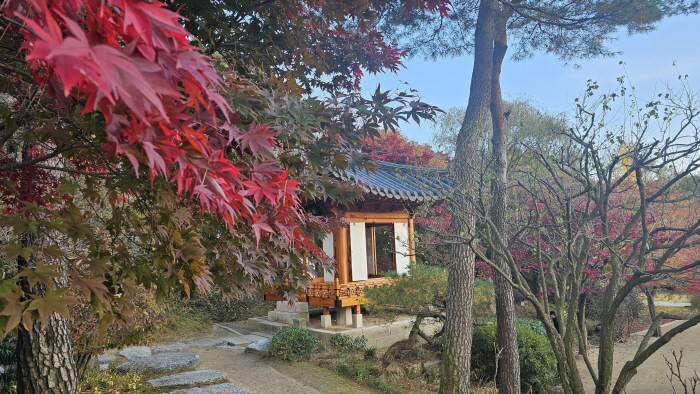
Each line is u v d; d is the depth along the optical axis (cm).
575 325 420
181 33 64
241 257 203
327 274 855
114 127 71
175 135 86
